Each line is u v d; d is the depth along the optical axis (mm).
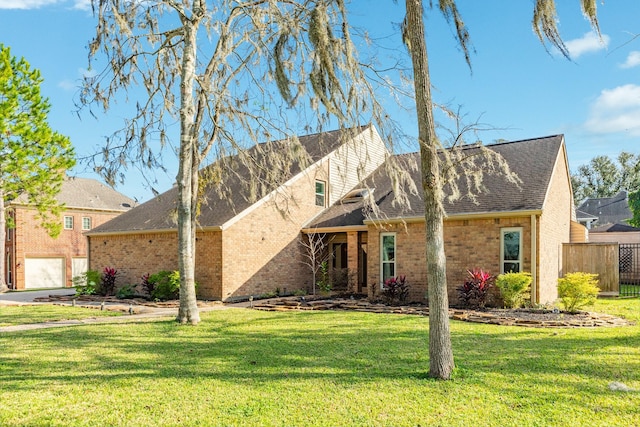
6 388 5859
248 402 5258
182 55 12484
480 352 7590
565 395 5359
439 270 6230
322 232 19422
